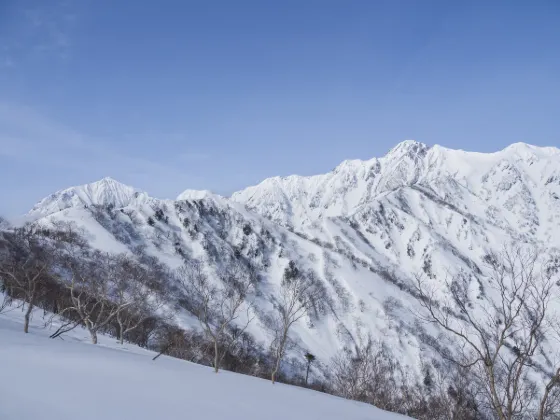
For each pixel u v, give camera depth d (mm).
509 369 17062
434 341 156125
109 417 11266
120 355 26125
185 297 115375
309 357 79688
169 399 14891
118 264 101938
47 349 21562
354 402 28094
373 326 176000
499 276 18438
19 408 10672
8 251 81812
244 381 25750
